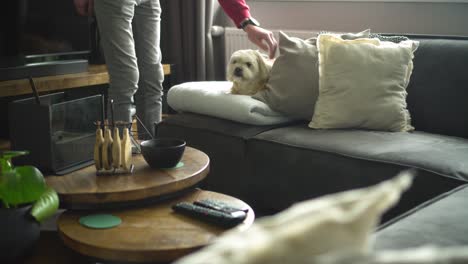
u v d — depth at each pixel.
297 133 2.18
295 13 3.54
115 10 2.28
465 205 1.28
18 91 2.62
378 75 2.25
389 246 0.97
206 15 3.58
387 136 2.11
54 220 2.02
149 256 1.22
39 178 1.35
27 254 1.34
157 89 2.69
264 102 2.40
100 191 1.44
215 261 0.40
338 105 2.23
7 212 1.29
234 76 2.46
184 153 1.84
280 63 2.41
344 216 0.43
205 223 1.37
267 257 0.40
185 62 3.69
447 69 2.30
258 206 2.21
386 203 0.44
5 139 2.83
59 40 3.08
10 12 2.80
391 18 3.16
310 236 0.42
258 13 3.70
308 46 2.40
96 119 1.77
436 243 1.00
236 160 2.24
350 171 1.88
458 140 2.10
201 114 2.52
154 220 1.39
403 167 1.76
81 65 3.06
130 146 1.62
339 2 3.34
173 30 3.66
